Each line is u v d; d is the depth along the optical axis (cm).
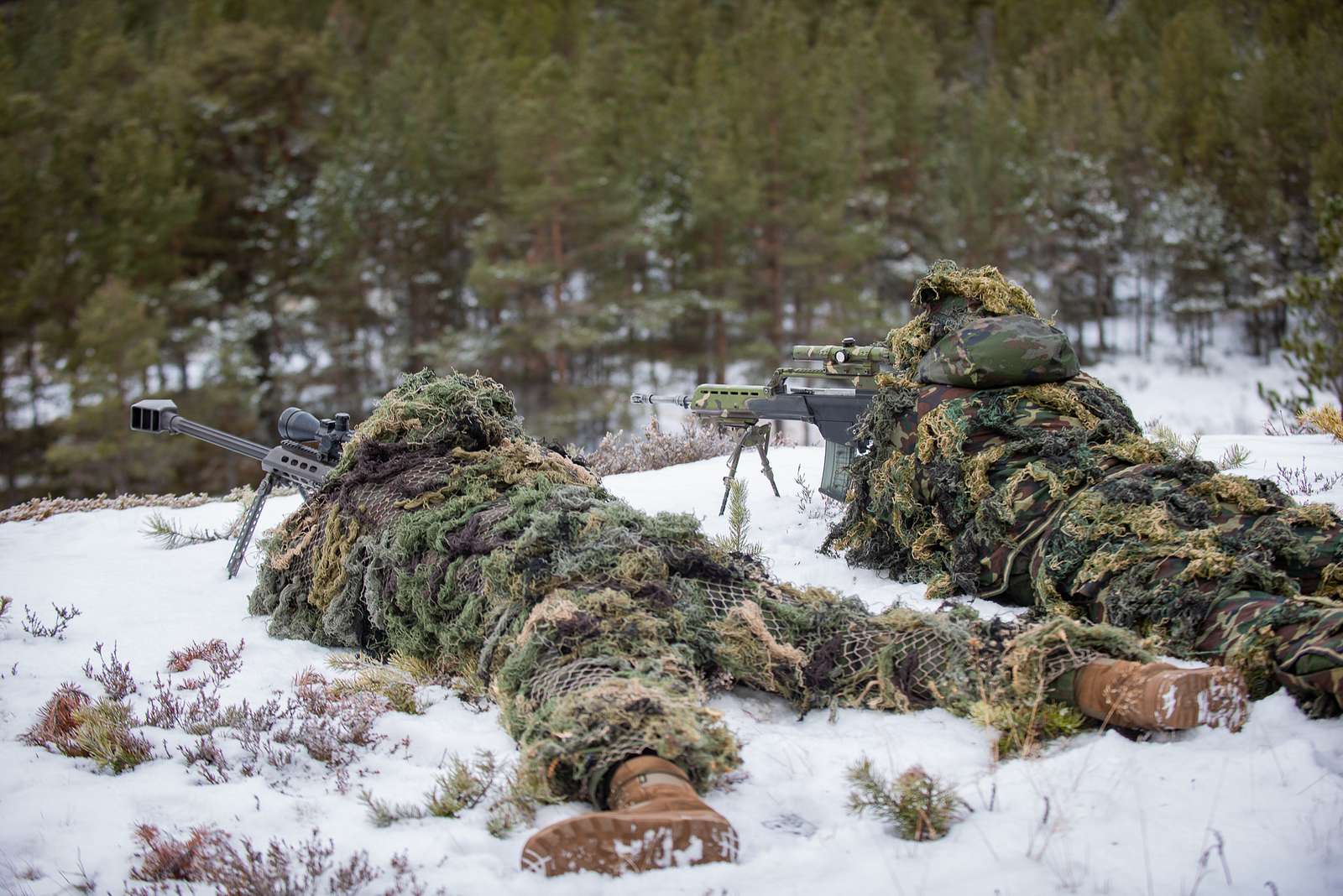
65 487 3800
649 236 4278
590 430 4116
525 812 302
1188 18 6425
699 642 355
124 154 4350
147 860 289
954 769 315
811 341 4322
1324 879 245
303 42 5262
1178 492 399
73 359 3709
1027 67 6806
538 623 349
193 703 413
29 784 352
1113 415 482
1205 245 4806
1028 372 480
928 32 7650
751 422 673
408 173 4703
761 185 4353
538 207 4131
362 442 504
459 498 443
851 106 5088
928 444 489
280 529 525
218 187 4912
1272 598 342
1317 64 4875
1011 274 4909
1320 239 1659
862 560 556
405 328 4838
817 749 334
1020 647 334
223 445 620
